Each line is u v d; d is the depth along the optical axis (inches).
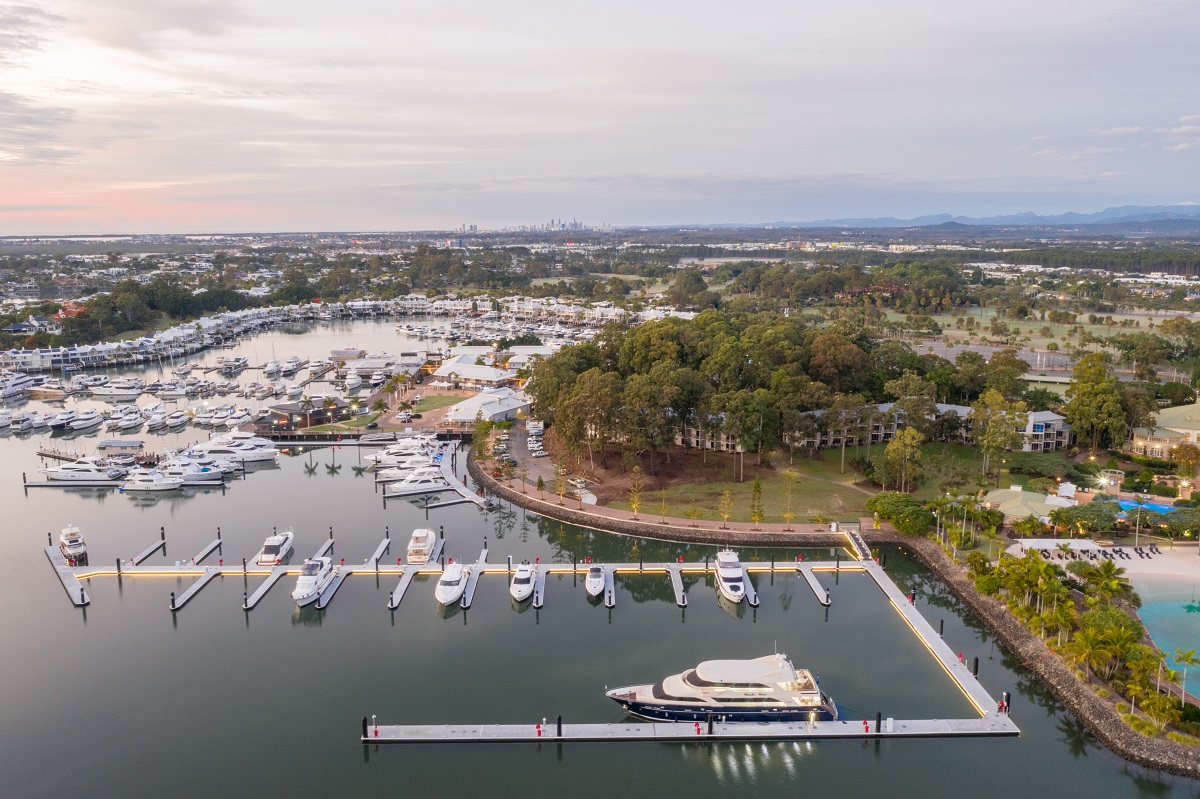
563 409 6195.9
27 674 3656.5
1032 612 3774.6
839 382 7293.3
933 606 4377.5
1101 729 3154.5
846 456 6633.9
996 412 6131.9
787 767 3105.3
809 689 3356.3
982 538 4879.4
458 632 4079.7
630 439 6092.5
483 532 5447.8
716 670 3432.6
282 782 2977.4
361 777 3019.2
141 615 4224.9
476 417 7785.4
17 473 6939.0
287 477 6801.2
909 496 5172.2
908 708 3398.1
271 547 4862.2
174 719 3336.6
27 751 3125.0
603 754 3174.2
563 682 3609.7
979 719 3302.2
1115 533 4837.6
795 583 4594.0
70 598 4379.9
